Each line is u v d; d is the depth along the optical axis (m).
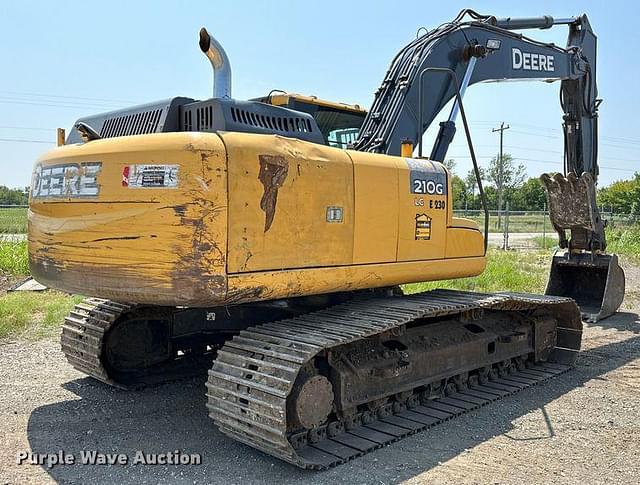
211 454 4.75
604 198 65.44
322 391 4.65
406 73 6.91
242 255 4.32
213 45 4.93
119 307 6.19
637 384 6.72
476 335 6.36
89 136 4.91
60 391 6.25
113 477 4.36
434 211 5.77
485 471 4.44
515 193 75.69
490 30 7.98
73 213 4.64
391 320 4.95
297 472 4.41
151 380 6.45
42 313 9.82
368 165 5.18
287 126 5.07
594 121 10.21
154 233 4.25
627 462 4.63
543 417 5.62
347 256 5.00
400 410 5.58
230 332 6.18
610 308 10.02
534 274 15.27
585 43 9.88
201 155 4.20
